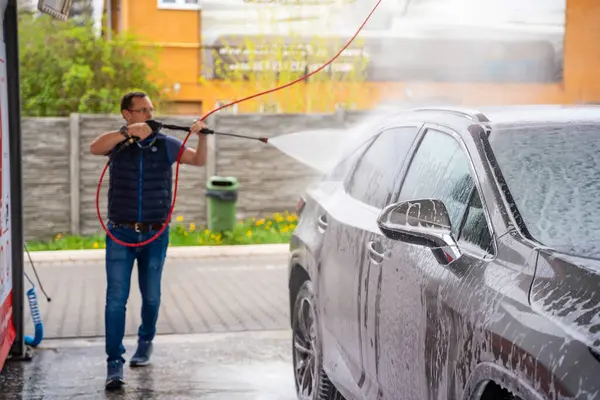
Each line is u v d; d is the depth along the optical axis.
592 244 4.18
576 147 4.79
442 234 4.46
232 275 14.88
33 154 19.67
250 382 8.20
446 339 4.28
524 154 4.73
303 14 24.31
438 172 5.20
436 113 5.64
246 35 24.77
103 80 22.97
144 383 8.20
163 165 8.28
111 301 8.12
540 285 3.82
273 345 9.66
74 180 19.73
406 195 5.47
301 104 24.31
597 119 5.07
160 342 9.83
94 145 8.20
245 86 25.12
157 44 24.66
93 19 23.62
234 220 19.39
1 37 8.10
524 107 5.50
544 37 25.91
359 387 5.61
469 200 4.72
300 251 7.04
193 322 10.98
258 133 20.44
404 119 6.07
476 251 4.39
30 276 14.95
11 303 8.79
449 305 4.27
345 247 5.95
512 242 4.17
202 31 25.83
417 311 4.64
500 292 3.97
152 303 8.59
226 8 24.84
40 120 19.64
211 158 20.25
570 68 25.88
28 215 19.73
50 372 8.62
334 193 6.81
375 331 5.24
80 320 11.20
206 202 20.23
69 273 15.32
